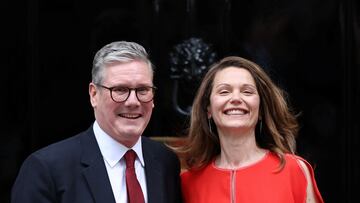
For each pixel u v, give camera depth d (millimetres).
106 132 4898
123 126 4750
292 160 5328
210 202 5301
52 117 7840
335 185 7953
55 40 7832
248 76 5348
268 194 5164
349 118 7891
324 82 7906
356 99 7887
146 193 5035
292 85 7891
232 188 5266
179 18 7906
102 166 4836
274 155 5430
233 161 5402
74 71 7863
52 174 4668
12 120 7809
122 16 7918
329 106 7918
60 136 7852
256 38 7918
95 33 7887
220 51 7891
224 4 7918
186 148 5641
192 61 7797
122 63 4699
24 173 4719
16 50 7793
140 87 4727
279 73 7887
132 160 4949
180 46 7875
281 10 7906
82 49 7867
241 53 7910
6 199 7805
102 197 4730
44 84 7828
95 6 7879
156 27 7898
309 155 7945
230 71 5340
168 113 7832
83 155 4832
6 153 7809
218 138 5590
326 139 7953
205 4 7918
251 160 5398
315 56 7906
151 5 7918
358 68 7867
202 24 7910
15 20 7785
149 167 5086
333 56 7887
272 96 5477
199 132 5605
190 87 7781
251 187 5227
